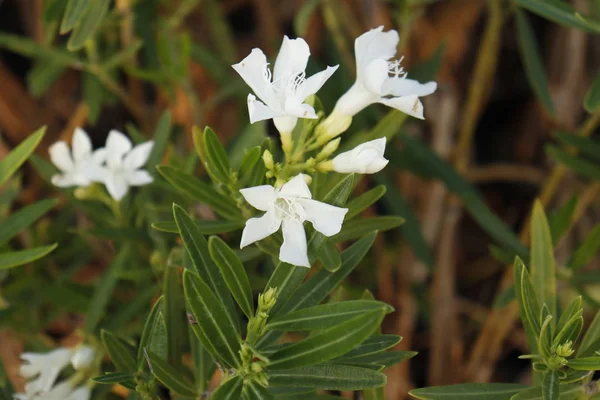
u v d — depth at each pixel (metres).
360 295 0.69
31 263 0.67
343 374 0.48
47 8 0.66
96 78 0.72
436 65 0.73
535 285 0.55
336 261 0.51
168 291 0.55
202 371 0.54
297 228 0.48
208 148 0.51
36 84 0.72
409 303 0.75
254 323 0.48
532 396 0.50
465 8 0.84
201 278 0.48
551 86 0.86
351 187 0.49
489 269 0.84
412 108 0.51
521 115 0.89
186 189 0.54
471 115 0.76
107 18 0.71
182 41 0.69
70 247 0.70
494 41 0.73
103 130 0.86
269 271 0.64
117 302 0.67
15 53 0.86
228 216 0.54
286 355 0.47
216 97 0.74
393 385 0.70
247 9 0.92
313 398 0.53
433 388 0.51
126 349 0.53
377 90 0.51
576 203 0.61
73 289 0.66
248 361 0.48
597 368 0.48
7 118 0.83
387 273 0.75
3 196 0.66
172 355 0.56
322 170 0.51
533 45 0.67
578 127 0.85
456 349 0.74
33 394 0.57
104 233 0.61
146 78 0.71
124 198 0.63
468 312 0.78
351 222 0.56
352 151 0.51
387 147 0.72
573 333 0.49
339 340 0.46
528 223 0.72
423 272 0.76
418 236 0.71
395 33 0.52
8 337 0.67
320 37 0.88
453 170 0.71
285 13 0.88
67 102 0.86
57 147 0.61
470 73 0.88
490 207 0.89
